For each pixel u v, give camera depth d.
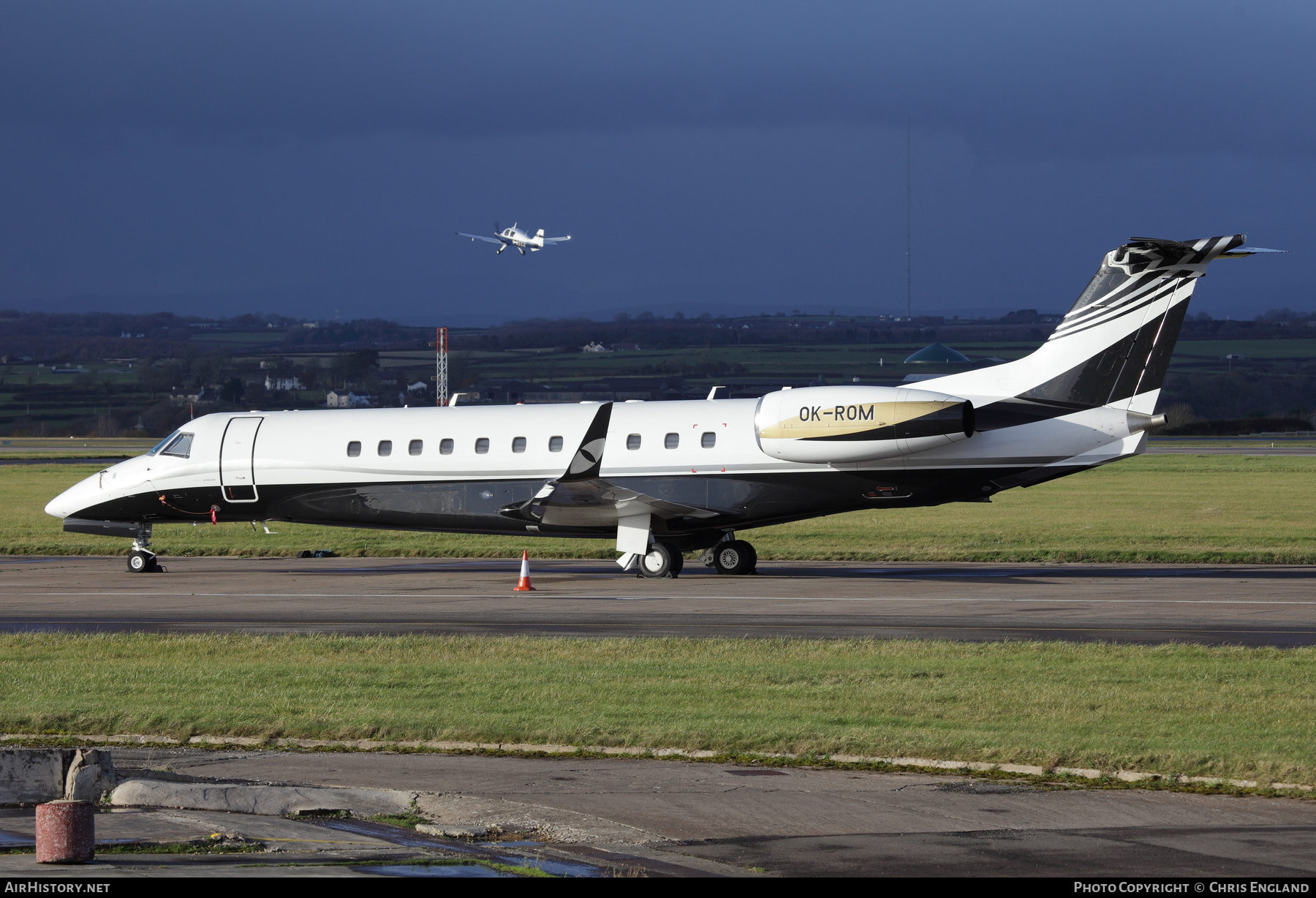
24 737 44.31
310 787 36.31
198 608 81.62
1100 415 92.00
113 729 45.00
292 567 112.25
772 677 53.09
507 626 72.12
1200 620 72.19
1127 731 42.81
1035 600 81.62
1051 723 44.03
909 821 33.06
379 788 36.69
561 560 115.88
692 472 98.25
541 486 102.06
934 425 91.19
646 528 99.06
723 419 98.94
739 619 74.12
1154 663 56.34
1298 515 152.50
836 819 33.25
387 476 105.06
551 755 40.94
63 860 29.11
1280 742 40.97
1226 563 108.50
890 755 40.06
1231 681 51.88
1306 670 54.31
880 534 135.00
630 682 52.34
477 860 29.84
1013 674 53.88
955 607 78.62
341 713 46.81
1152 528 138.75
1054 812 33.91
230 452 108.25
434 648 62.38
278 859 29.86
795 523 149.50
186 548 129.25
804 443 94.38
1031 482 93.94
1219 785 36.34
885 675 53.66
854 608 78.56
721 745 41.41
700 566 110.44
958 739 41.44
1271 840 31.31
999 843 31.06
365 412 108.75
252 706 48.56
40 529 150.12
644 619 74.50
